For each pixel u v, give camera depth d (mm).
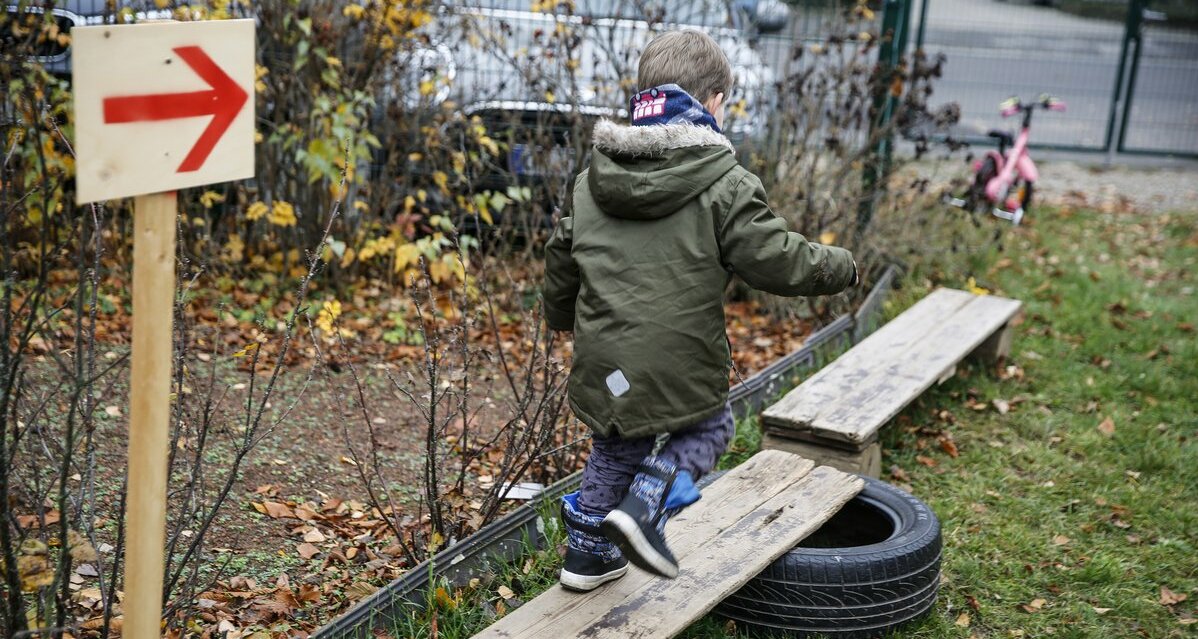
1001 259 8109
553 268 3061
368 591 3508
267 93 6352
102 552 3533
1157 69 14633
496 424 5074
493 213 7270
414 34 6480
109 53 2051
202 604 3332
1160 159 12594
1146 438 5227
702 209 2715
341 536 3945
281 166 6500
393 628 3256
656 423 2725
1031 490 4691
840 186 6785
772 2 7480
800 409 4473
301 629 3338
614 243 2791
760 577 3420
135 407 2268
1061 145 12797
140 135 2127
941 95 14570
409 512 4145
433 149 6684
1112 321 6918
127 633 2363
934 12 14508
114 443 4312
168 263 2246
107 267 6105
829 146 6688
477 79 7016
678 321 2711
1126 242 9148
